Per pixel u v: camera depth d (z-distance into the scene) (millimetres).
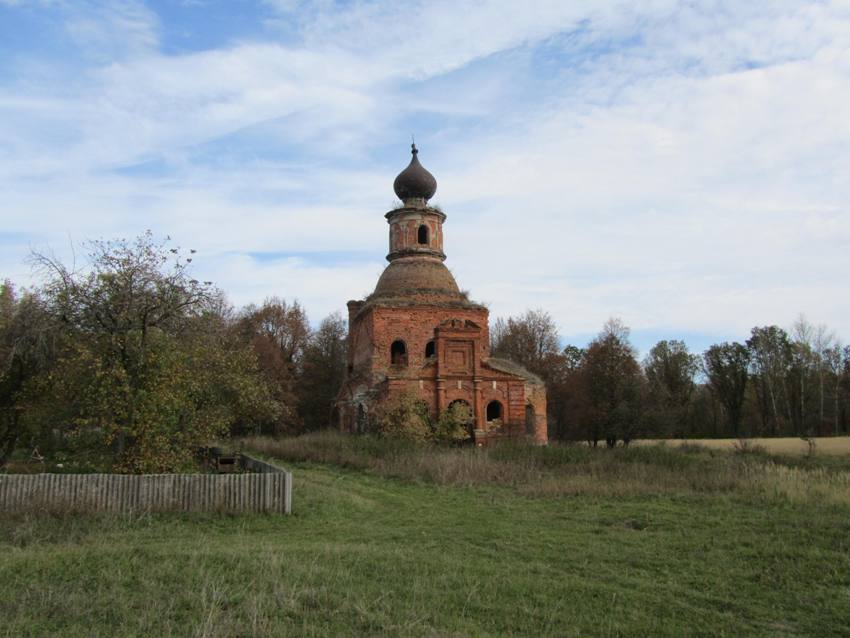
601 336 60062
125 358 22172
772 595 10953
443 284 47156
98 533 15758
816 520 16047
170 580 10758
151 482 18094
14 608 9391
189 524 17062
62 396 22844
